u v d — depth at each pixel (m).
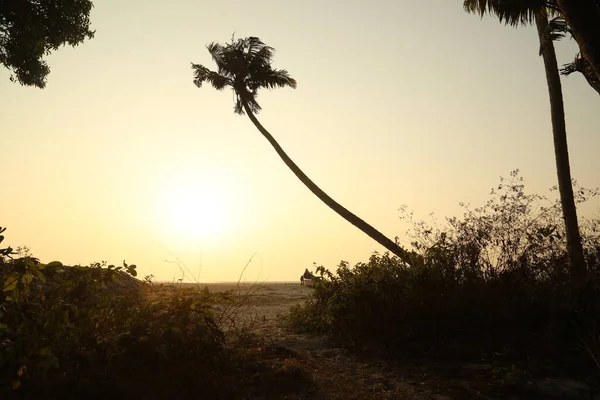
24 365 4.00
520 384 5.24
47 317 4.27
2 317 4.20
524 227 7.93
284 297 18.36
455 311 7.30
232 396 4.70
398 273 8.22
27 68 15.88
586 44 7.93
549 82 12.54
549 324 6.77
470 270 7.70
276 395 4.85
